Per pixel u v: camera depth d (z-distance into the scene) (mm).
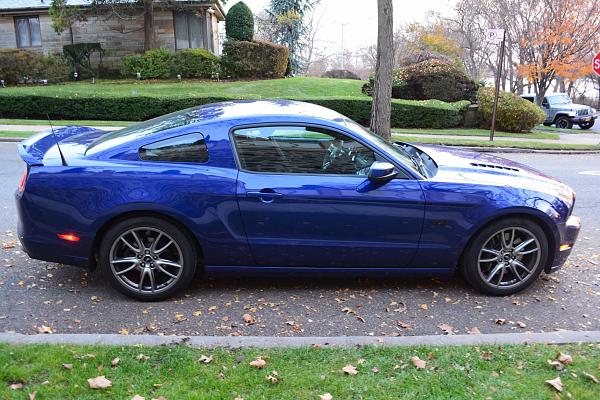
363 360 3061
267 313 3975
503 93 19719
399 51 40531
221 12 28625
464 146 14789
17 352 3020
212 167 4008
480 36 35688
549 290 4555
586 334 3441
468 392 2777
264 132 4074
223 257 4117
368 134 4328
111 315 3883
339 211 4031
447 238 4180
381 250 4164
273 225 4035
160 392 2717
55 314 3875
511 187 4227
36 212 3945
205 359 3021
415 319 3938
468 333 3742
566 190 4504
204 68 24531
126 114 18312
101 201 3906
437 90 21406
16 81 23141
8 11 24953
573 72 27203
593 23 25016
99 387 2732
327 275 4289
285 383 2814
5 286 4359
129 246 4039
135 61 24094
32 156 4031
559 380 2875
